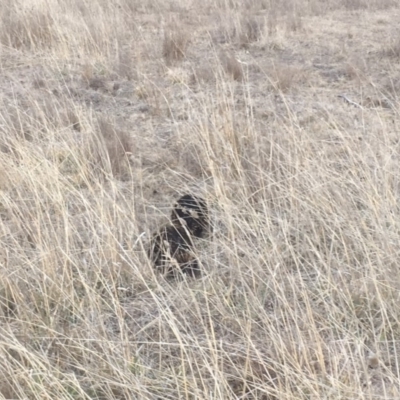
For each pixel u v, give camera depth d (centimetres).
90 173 517
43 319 367
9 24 989
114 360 323
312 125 604
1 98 703
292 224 438
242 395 304
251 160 513
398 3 1230
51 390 307
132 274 402
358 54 893
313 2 1227
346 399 294
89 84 800
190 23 1130
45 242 405
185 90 760
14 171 504
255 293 372
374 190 416
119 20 1054
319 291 363
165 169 555
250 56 911
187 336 324
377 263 381
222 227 455
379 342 340
